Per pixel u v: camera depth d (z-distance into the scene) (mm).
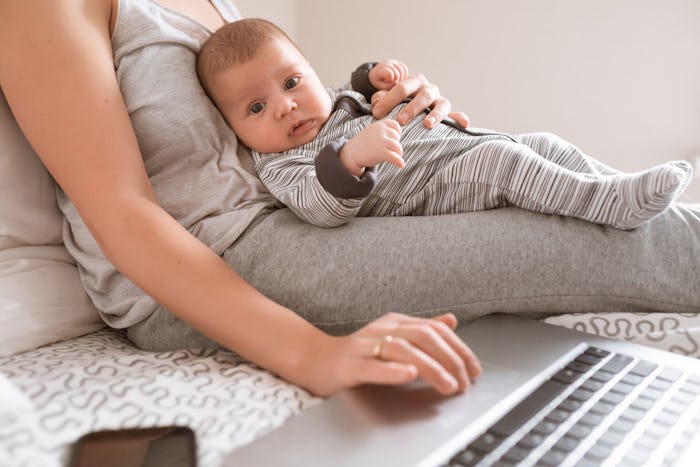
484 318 772
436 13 2080
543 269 768
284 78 956
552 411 557
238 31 972
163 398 574
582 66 1925
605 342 704
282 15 2189
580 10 1896
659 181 717
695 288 770
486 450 494
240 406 573
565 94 1961
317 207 789
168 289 700
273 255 797
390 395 577
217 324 686
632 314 786
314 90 978
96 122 751
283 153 952
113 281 861
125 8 886
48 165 768
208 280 702
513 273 769
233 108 956
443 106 1021
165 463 484
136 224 712
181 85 891
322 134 979
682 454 501
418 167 916
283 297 785
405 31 2135
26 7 785
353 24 2205
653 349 688
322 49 2271
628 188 744
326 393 614
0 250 859
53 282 849
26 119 770
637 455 497
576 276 768
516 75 2012
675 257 771
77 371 624
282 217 838
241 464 469
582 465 482
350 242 791
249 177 890
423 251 775
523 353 667
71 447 494
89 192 730
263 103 950
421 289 771
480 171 854
